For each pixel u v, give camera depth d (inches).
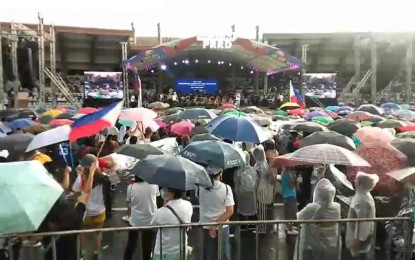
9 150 301.1
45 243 182.4
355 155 257.8
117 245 328.5
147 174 212.5
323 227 224.7
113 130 453.4
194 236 331.9
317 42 1625.2
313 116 644.7
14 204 142.1
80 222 242.2
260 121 530.9
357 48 1521.9
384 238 276.4
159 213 211.2
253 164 400.8
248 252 315.3
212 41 1125.1
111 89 1267.2
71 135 268.4
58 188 158.1
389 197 284.5
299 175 387.2
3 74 1217.4
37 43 1277.1
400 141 325.1
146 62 1283.2
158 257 209.0
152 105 919.0
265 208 363.9
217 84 1940.2
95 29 1524.4
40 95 1226.0
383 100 1492.4
